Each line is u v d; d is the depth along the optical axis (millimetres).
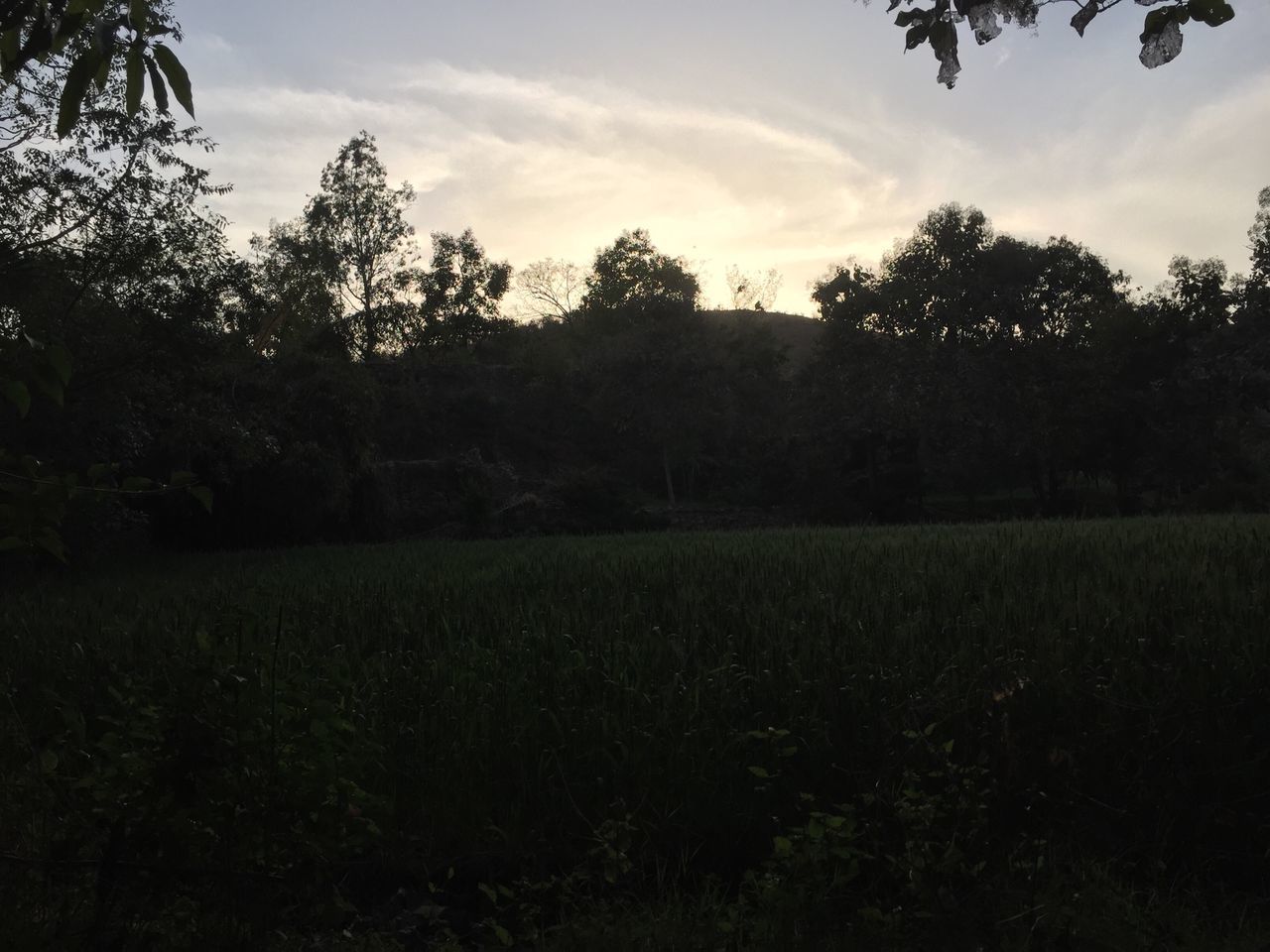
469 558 15500
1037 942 3412
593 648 6375
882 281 62156
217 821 3371
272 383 30031
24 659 7270
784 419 70938
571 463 68312
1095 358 55906
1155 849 4152
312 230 58938
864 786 4402
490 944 3809
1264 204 50656
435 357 65625
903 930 3521
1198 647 5191
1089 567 8875
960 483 59062
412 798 4875
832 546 13156
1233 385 51969
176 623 8570
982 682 4902
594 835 4457
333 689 3957
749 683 5637
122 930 3229
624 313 89688
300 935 3621
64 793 3652
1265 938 3529
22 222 18594
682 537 19469
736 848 4512
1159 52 3145
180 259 22172
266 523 30266
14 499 3201
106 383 21141
